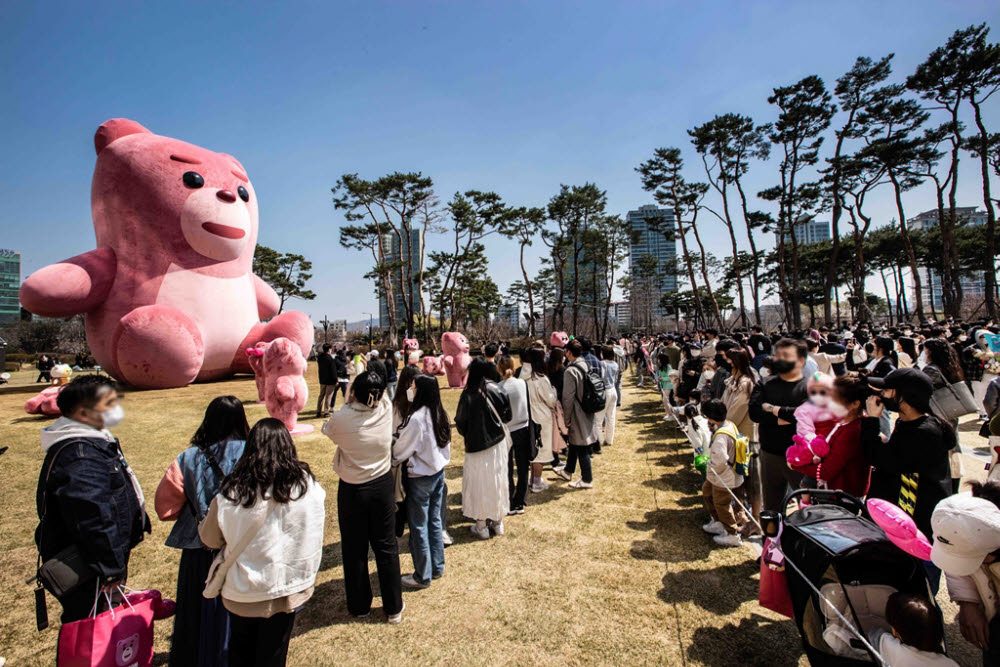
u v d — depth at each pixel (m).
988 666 2.08
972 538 1.94
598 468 6.70
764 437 3.88
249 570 2.29
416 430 3.73
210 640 2.57
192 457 2.64
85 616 2.48
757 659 2.93
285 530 2.38
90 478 2.35
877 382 2.99
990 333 8.09
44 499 2.44
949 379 3.46
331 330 68.25
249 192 16.38
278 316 16.05
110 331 14.42
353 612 3.43
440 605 3.57
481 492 4.50
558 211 42.72
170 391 14.29
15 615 3.52
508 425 5.16
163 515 2.58
